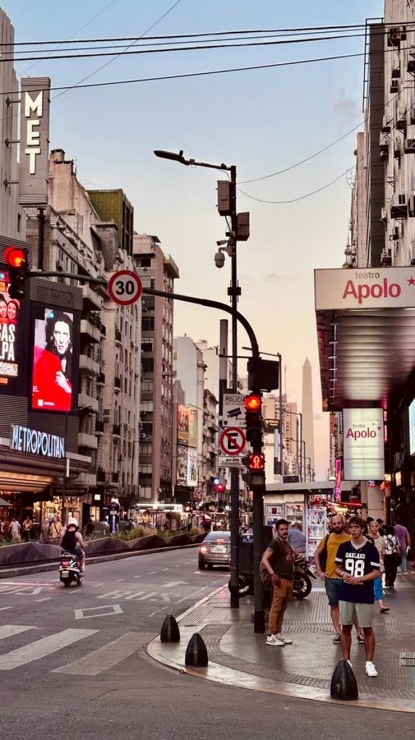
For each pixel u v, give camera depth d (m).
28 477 58.00
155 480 105.25
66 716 8.50
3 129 60.00
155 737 7.62
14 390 60.22
